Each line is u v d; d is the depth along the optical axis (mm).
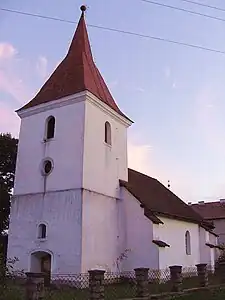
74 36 25297
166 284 17547
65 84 22359
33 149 21859
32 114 22641
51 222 19750
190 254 25688
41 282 10070
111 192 21922
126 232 21953
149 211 21672
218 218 45531
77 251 18469
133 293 13844
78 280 17969
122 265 21453
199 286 16172
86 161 19969
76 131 20484
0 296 10398
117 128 24000
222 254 28859
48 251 19344
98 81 23875
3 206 30859
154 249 20797
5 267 11016
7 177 32938
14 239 20766
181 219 25062
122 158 23953
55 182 20297
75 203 19250
